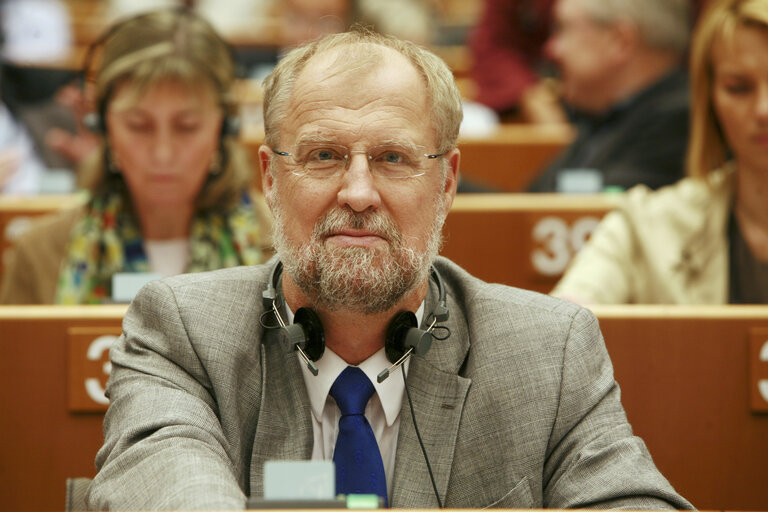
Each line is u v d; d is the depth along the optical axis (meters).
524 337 6.22
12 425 8.17
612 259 10.70
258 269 6.62
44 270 10.96
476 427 6.05
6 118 17.61
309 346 5.96
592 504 5.70
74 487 6.25
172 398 5.88
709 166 10.87
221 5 27.27
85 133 17.81
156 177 10.38
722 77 10.42
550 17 20.97
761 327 8.15
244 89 20.11
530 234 12.66
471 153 18.36
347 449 5.91
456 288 6.72
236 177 10.88
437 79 6.07
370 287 5.75
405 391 6.11
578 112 17.05
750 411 8.19
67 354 8.18
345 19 18.62
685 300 10.50
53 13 23.81
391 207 5.82
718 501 8.23
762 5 10.12
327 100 5.86
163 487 5.29
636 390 8.23
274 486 5.06
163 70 10.20
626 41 15.91
